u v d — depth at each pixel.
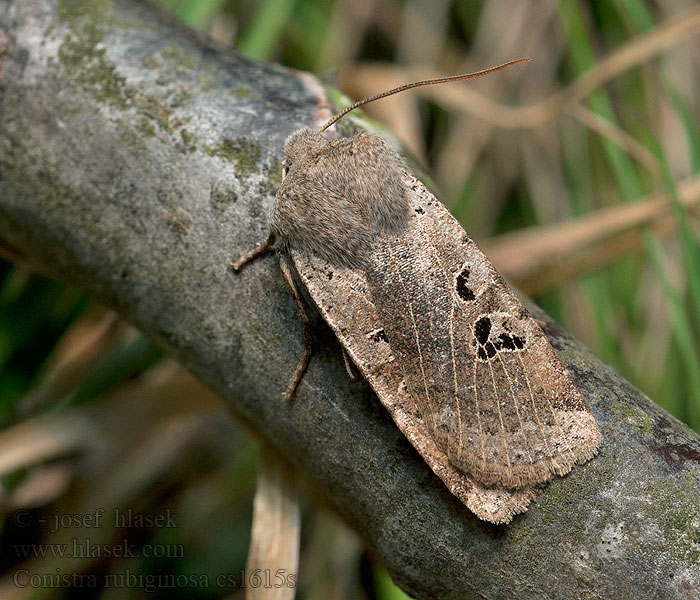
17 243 0.14
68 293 0.16
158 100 0.14
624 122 0.19
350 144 0.14
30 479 0.16
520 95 0.20
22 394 0.16
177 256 0.14
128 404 0.16
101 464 0.16
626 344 0.18
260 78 0.14
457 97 0.17
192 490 0.17
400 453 0.13
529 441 0.13
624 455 0.13
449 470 0.13
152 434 0.16
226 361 0.14
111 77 0.14
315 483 0.14
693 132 0.17
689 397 0.17
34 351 0.16
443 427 0.13
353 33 0.19
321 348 0.14
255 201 0.14
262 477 0.14
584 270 0.17
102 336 0.16
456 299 0.14
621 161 0.16
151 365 0.16
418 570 0.13
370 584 0.17
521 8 0.20
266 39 0.16
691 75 0.19
